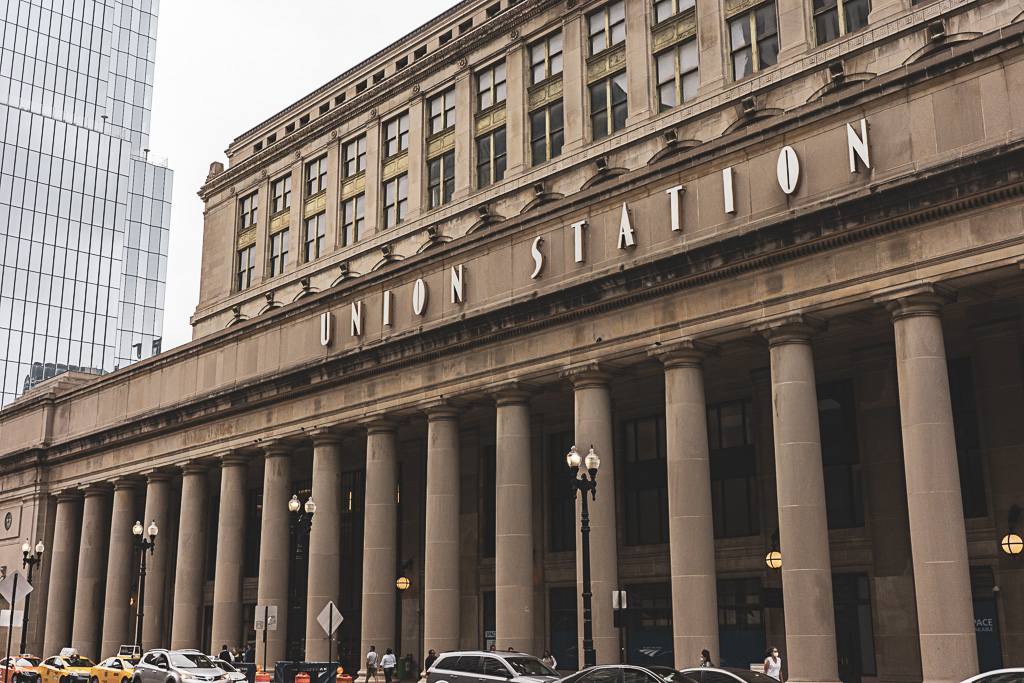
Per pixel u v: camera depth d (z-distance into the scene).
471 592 48.00
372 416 44.47
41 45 151.12
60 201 145.12
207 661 37.38
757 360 39.03
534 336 38.62
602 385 36.59
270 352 52.00
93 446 64.19
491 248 41.41
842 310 30.78
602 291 36.19
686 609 32.19
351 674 50.94
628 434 44.47
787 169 32.06
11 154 141.00
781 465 30.84
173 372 59.72
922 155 29.28
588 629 29.89
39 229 142.25
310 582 45.72
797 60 39.72
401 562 51.31
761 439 39.22
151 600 57.31
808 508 30.17
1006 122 27.86
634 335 35.31
